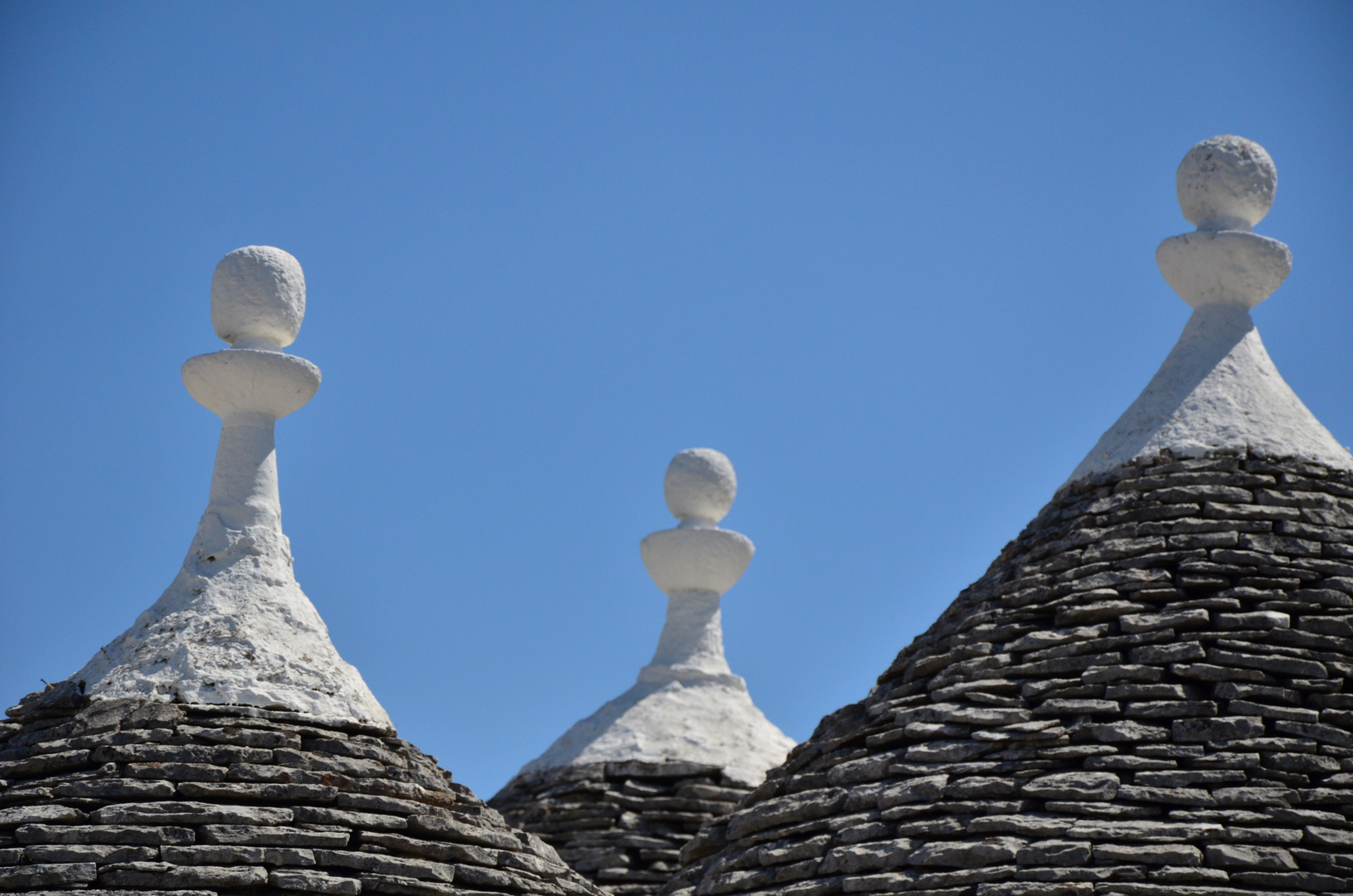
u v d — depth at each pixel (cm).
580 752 2122
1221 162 1659
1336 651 1425
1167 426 1588
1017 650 1472
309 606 1595
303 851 1364
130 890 1316
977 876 1332
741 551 2238
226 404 1619
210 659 1497
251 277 1627
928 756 1429
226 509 1594
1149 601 1464
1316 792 1338
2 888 1314
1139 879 1294
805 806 1480
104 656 1520
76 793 1375
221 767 1402
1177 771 1352
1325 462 1558
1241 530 1493
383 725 1530
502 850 1473
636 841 2014
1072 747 1383
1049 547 1547
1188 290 1670
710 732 2131
